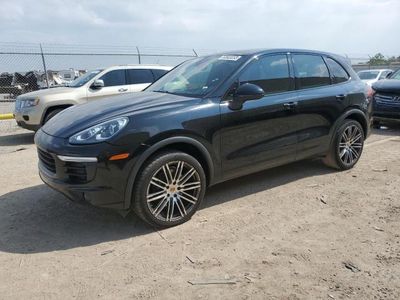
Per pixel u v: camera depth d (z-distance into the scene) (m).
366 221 4.18
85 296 3.00
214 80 4.58
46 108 9.23
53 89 9.89
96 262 3.48
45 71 16.12
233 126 4.44
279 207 4.59
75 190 3.73
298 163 6.29
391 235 3.86
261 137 4.74
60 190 3.88
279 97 4.89
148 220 3.97
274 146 4.89
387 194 4.94
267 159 4.86
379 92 9.38
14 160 7.15
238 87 4.51
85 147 3.69
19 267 3.41
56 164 3.82
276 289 3.03
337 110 5.57
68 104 9.50
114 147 3.70
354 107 5.81
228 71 4.62
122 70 10.52
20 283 3.18
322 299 2.90
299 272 3.25
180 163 4.06
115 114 3.96
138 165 3.81
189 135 4.10
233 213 4.45
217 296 2.96
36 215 4.48
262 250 3.62
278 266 3.34
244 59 4.75
